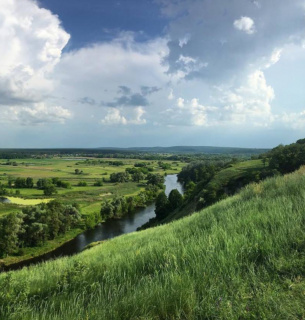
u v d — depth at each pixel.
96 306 3.81
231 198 13.30
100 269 5.92
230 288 3.61
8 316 4.00
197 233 7.05
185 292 3.64
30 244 51.06
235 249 4.73
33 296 4.94
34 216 54.03
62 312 3.73
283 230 5.05
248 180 53.97
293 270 3.76
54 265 9.24
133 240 11.95
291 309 2.90
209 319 3.17
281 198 7.88
